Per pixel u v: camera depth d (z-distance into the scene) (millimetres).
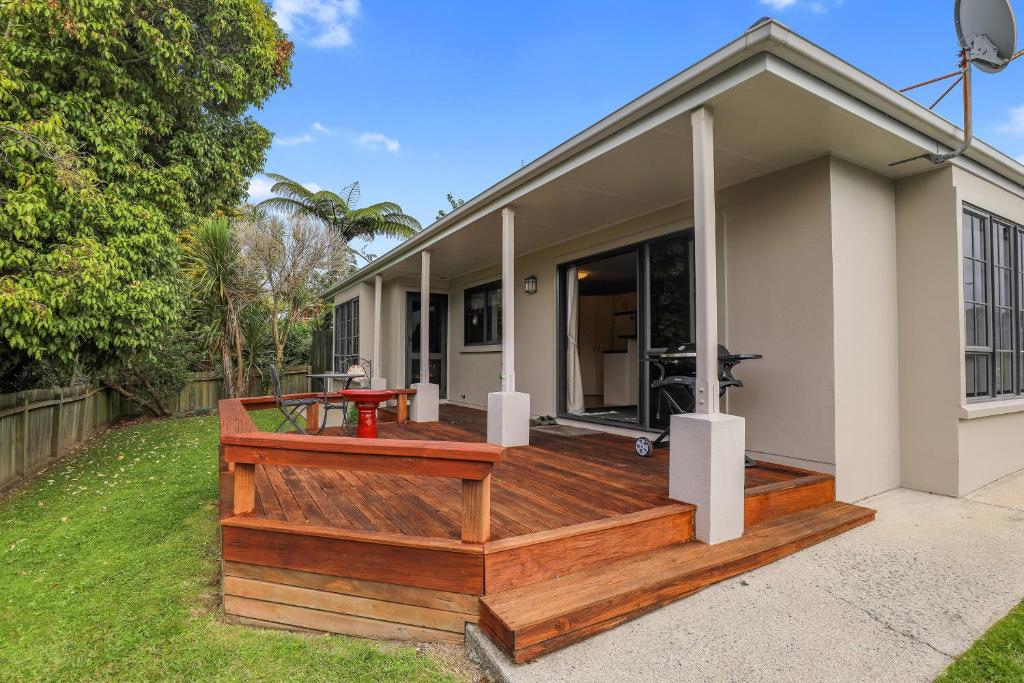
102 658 2236
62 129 4973
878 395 3975
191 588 2904
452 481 3547
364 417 4875
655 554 2650
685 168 3910
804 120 3111
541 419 6262
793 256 3854
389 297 9773
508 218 4863
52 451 6832
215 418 10367
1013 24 3398
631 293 8617
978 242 4340
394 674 2068
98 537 3803
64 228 4957
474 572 2219
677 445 2990
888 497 3898
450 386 9344
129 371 9352
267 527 2502
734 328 4273
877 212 4035
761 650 2076
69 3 5145
